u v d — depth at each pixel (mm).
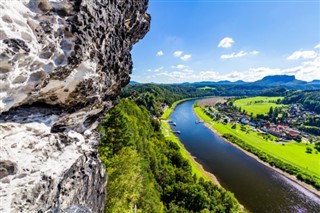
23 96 9180
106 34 12438
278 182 71625
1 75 7535
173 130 129750
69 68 10266
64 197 11930
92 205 16250
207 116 187625
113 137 39344
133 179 31125
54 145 11766
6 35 7121
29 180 9352
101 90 14453
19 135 9641
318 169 85750
